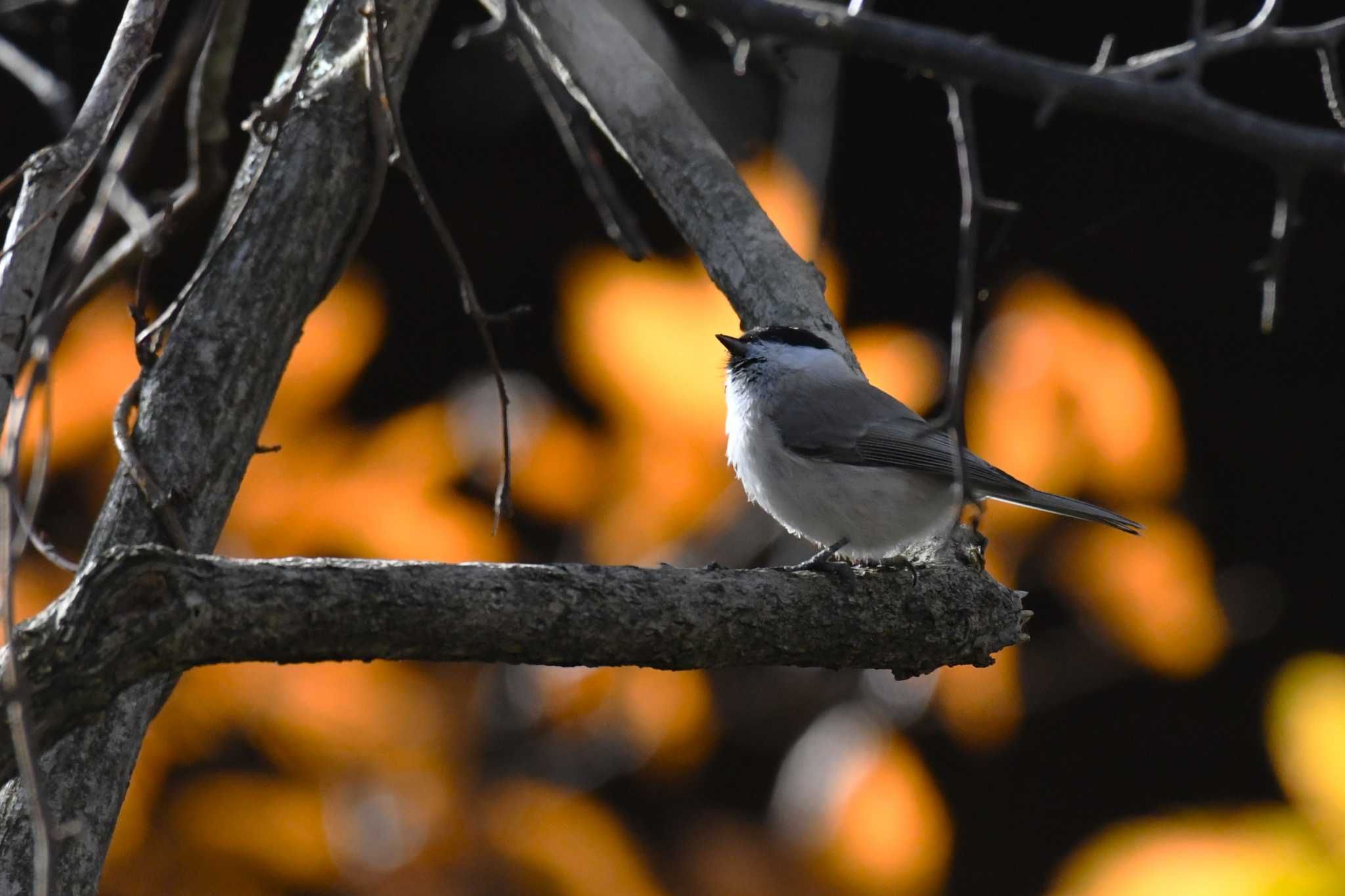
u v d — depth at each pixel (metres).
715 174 6.35
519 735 6.30
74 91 10.58
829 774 6.66
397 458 6.20
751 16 6.66
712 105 10.20
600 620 3.77
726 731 7.46
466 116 12.23
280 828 5.79
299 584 3.34
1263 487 12.42
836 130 11.23
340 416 6.34
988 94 12.31
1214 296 12.40
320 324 6.12
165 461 4.40
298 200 4.95
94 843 3.91
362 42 5.21
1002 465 6.43
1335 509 12.29
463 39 6.61
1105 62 6.41
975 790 11.31
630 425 6.30
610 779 6.41
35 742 2.83
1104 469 6.47
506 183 12.34
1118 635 6.82
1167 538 6.50
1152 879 4.93
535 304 11.90
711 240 6.27
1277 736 4.81
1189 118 6.21
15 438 3.40
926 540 5.73
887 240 12.32
